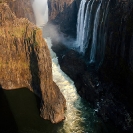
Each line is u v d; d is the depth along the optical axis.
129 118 40.84
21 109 44.16
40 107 43.34
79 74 56.06
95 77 52.69
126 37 44.41
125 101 43.75
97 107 45.75
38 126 40.50
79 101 48.38
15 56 47.78
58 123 41.53
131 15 43.91
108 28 51.06
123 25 45.62
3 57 48.12
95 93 48.34
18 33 46.84
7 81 49.19
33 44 43.28
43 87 41.03
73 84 54.34
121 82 46.53
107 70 51.22
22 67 48.12
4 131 39.44
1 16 47.66
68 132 39.94
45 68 40.31
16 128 40.00
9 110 43.97
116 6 49.50
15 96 47.62
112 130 40.75
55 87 43.03
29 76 48.34
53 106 41.03
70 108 46.06
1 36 47.22
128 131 39.62
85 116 43.97
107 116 43.41
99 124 42.06
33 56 45.06
